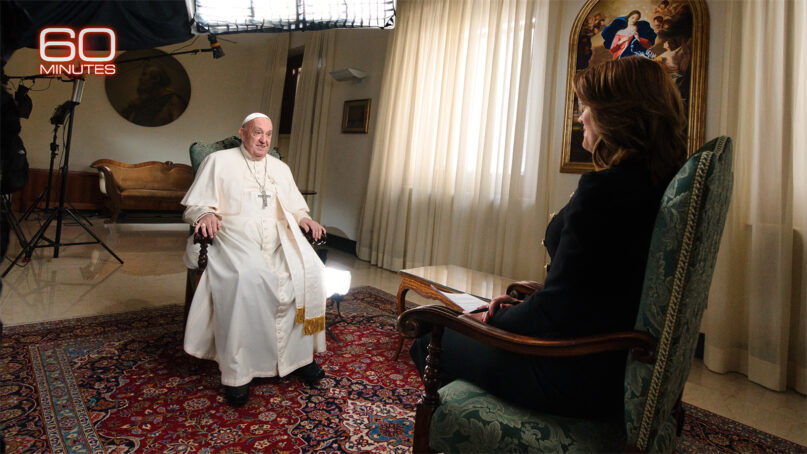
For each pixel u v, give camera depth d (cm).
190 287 241
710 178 84
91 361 226
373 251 557
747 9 279
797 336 260
